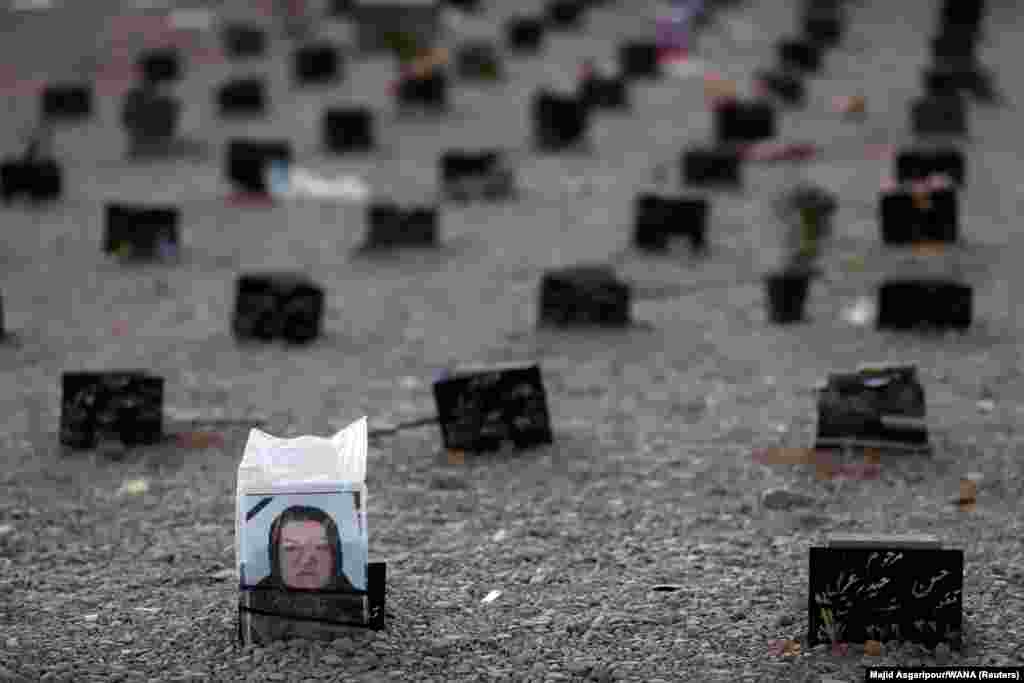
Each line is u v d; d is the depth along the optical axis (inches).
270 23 3892.7
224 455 1106.7
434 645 768.3
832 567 757.3
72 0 4151.1
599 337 1433.3
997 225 1862.7
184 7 4124.0
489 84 3112.7
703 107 2869.1
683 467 1064.2
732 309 1534.2
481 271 1724.9
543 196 2154.3
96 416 1116.5
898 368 1077.1
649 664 753.0
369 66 3346.5
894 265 1680.6
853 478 1031.6
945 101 2519.7
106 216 1801.2
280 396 1256.8
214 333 1472.7
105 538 945.5
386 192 2194.9
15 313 1556.3
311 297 1427.2
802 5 4055.1
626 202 2101.4
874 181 2182.6
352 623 761.6
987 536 919.7
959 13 3705.7
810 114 2758.4
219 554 914.1
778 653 757.9
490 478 1048.8
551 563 894.4
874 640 758.5
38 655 762.2
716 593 841.5
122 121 2701.8
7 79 3208.7
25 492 1031.0
